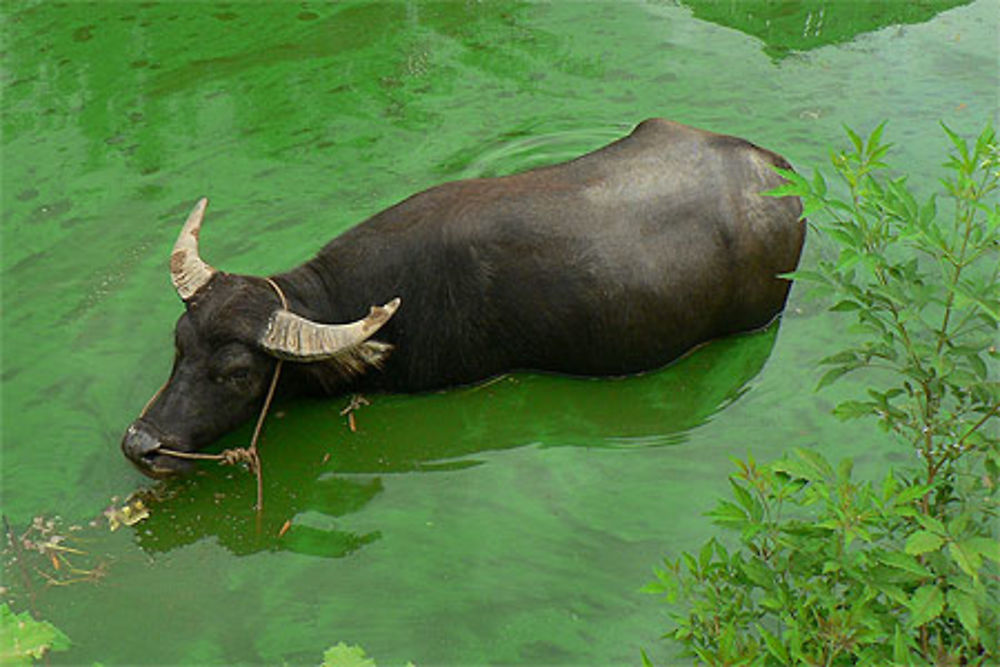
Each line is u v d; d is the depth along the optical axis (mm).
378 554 5250
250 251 7156
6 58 9492
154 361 6363
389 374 6199
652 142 6473
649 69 9391
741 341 6559
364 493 5629
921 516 3662
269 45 9773
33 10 10297
